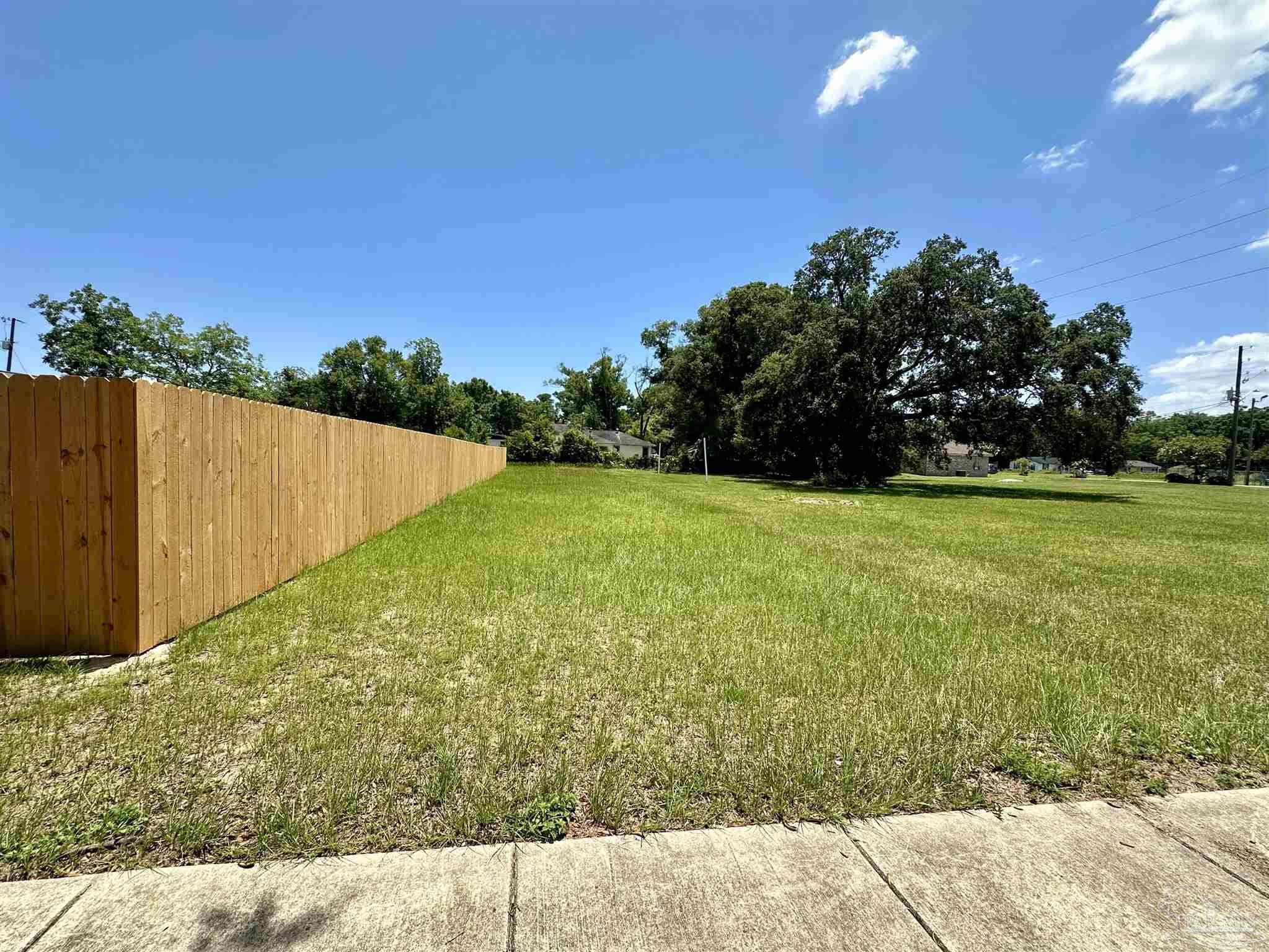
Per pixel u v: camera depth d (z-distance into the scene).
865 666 3.23
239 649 3.34
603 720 2.51
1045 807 1.96
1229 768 2.27
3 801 1.86
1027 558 7.18
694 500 14.90
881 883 1.57
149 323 30.33
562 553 6.36
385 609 4.16
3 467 3.19
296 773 2.02
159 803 1.86
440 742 2.27
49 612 3.23
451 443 13.59
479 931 1.37
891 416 23.67
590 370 63.72
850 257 23.81
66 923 1.36
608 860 1.63
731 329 32.88
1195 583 5.82
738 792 1.95
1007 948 1.35
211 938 1.33
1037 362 20.11
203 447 3.86
